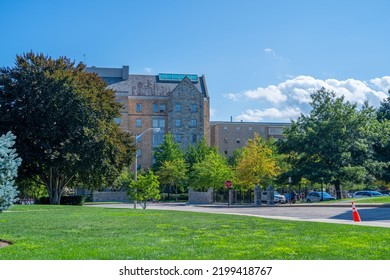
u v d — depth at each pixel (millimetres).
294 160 55656
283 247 11484
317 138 51938
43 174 43438
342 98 53656
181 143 90500
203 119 91938
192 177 67062
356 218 20625
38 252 10664
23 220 19625
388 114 71938
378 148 56375
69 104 38969
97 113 41562
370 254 10523
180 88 91750
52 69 40969
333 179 50219
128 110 90938
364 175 50281
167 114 92500
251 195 64438
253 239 13227
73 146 38906
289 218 22609
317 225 17500
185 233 14828
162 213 25203
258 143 63375
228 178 63188
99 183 45125
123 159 44719
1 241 12875
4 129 38500
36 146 39062
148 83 95188
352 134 52688
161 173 73438
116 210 28859
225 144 107562
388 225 17891
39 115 38781
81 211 27156
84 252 10641
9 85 39188
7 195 13047
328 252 10742
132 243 12266
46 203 46000
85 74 43781
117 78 94625
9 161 13180
